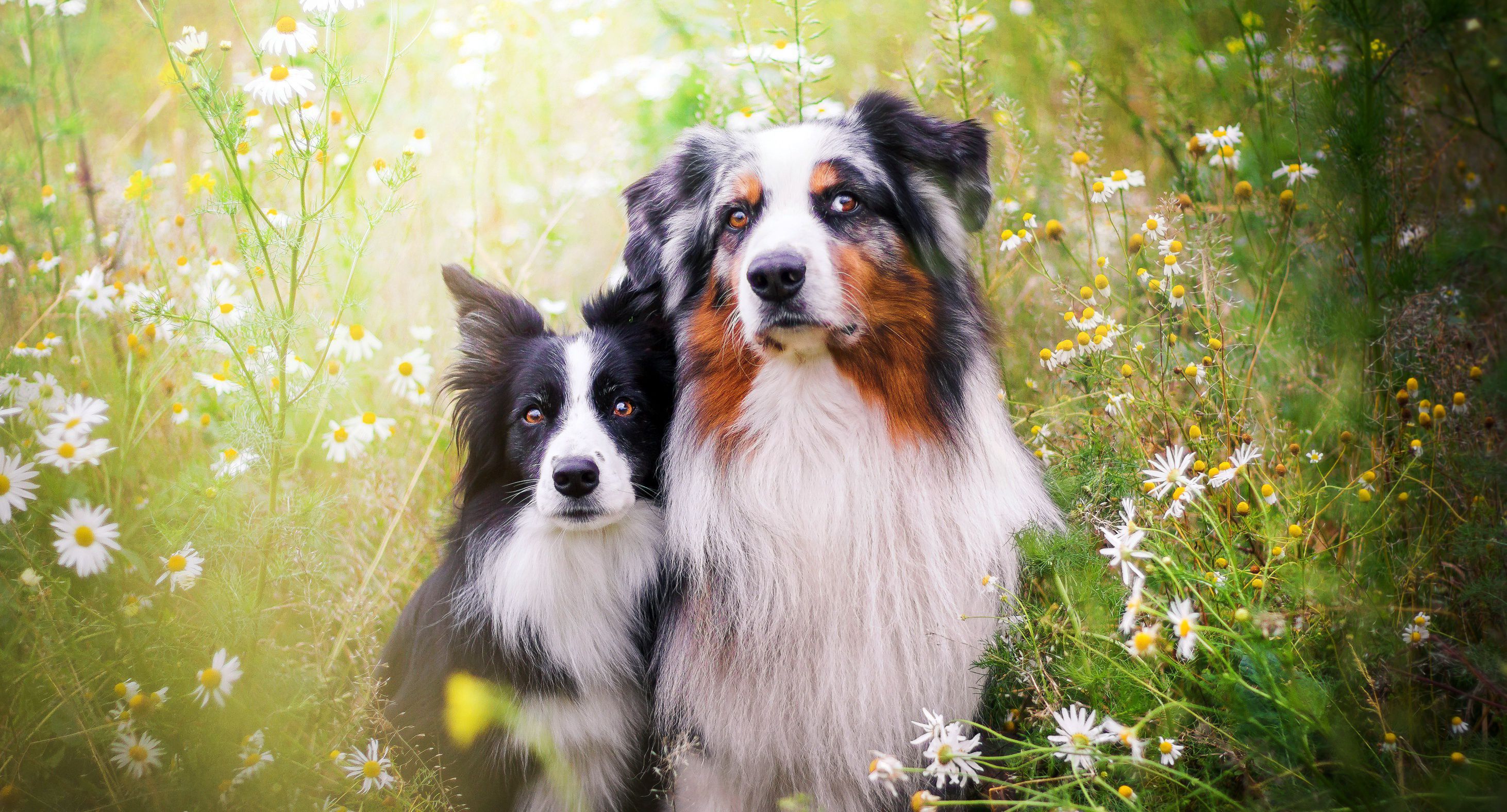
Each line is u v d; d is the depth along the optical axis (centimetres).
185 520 357
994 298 479
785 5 511
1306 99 451
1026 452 367
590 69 694
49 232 462
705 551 344
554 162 668
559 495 336
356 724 340
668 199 382
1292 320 423
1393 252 386
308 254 396
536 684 353
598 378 362
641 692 365
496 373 387
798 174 336
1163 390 375
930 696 330
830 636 332
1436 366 363
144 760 296
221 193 342
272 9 625
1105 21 618
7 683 310
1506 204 471
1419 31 388
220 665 297
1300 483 343
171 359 457
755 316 318
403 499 462
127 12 661
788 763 338
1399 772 264
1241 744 265
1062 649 309
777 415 338
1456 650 295
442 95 671
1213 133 426
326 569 363
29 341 436
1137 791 282
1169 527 328
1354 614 289
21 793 300
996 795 321
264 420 330
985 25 532
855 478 335
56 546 281
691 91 621
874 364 335
